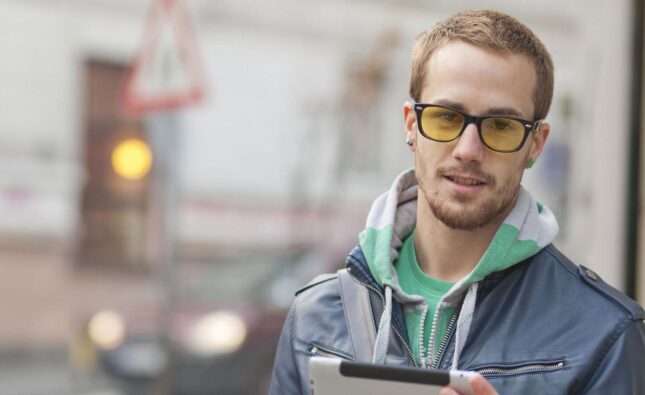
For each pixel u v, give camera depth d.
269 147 17.84
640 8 4.30
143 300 17.03
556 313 2.36
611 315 2.32
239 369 9.34
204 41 17.53
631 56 4.32
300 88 17.75
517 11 17.11
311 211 17.56
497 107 2.32
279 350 2.67
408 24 17.52
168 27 6.99
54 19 17.91
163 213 7.39
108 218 17.89
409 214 2.66
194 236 17.52
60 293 17.27
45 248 17.69
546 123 2.47
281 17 17.81
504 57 2.34
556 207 12.61
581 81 5.24
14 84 17.66
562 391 2.28
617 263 4.31
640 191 4.30
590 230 4.48
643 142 4.30
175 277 7.60
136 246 17.75
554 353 2.31
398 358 2.45
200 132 17.61
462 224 2.37
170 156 7.31
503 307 2.40
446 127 2.35
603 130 4.37
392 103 17.48
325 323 2.57
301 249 10.65
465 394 2.10
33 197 17.66
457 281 2.49
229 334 9.36
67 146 17.97
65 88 17.98
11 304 16.66
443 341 2.42
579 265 2.44
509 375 2.32
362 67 17.56
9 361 13.34
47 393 10.99
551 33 16.48
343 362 2.18
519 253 2.40
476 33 2.36
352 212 17.45
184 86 6.93
